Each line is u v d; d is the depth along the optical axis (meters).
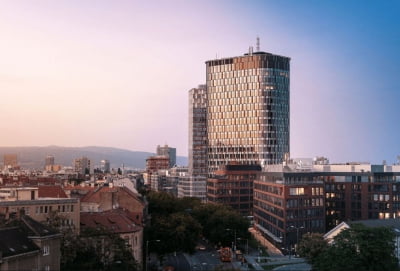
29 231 103.56
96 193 189.38
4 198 150.88
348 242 125.81
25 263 97.69
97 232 123.44
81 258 118.81
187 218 190.38
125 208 189.50
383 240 124.38
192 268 178.50
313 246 151.50
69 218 141.12
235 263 190.00
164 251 178.25
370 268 122.50
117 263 121.56
